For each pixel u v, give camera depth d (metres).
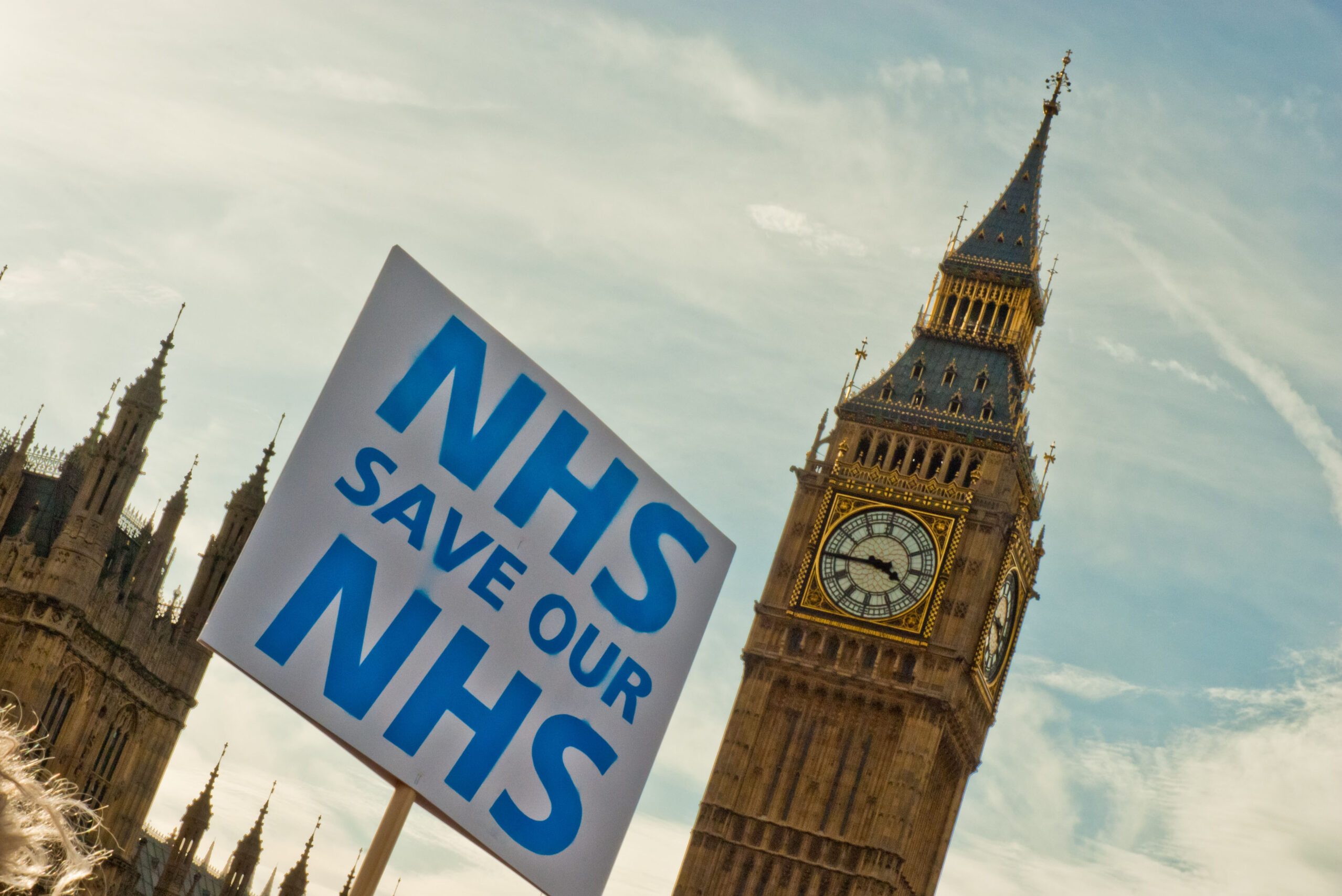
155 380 85.75
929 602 111.31
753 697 111.31
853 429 116.81
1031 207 127.12
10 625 82.75
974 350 120.94
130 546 98.06
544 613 13.80
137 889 107.00
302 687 12.91
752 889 107.38
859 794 108.62
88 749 86.19
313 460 13.23
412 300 13.66
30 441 88.19
